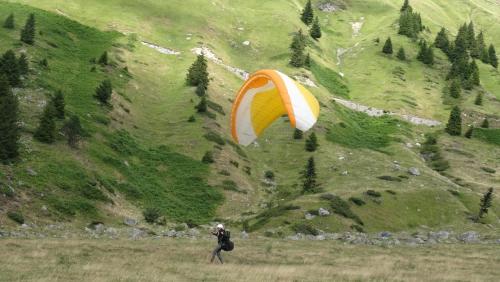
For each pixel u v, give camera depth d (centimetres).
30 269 3762
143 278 3562
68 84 15900
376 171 15788
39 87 14362
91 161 11388
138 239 7338
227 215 12012
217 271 4081
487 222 13775
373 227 11681
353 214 11812
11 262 4103
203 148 15075
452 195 14800
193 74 19950
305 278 3928
